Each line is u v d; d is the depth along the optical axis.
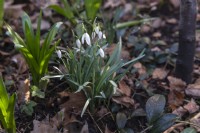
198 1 1.20
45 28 1.06
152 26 1.08
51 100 0.78
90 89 0.73
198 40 1.00
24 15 0.79
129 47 0.95
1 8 0.89
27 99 0.77
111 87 0.74
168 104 0.79
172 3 1.17
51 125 0.73
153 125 0.71
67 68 0.76
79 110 0.75
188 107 0.77
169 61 0.92
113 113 0.76
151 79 0.86
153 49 0.96
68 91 0.79
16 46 0.68
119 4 1.16
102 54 0.68
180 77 0.84
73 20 0.95
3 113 0.66
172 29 1.08
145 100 0.80
